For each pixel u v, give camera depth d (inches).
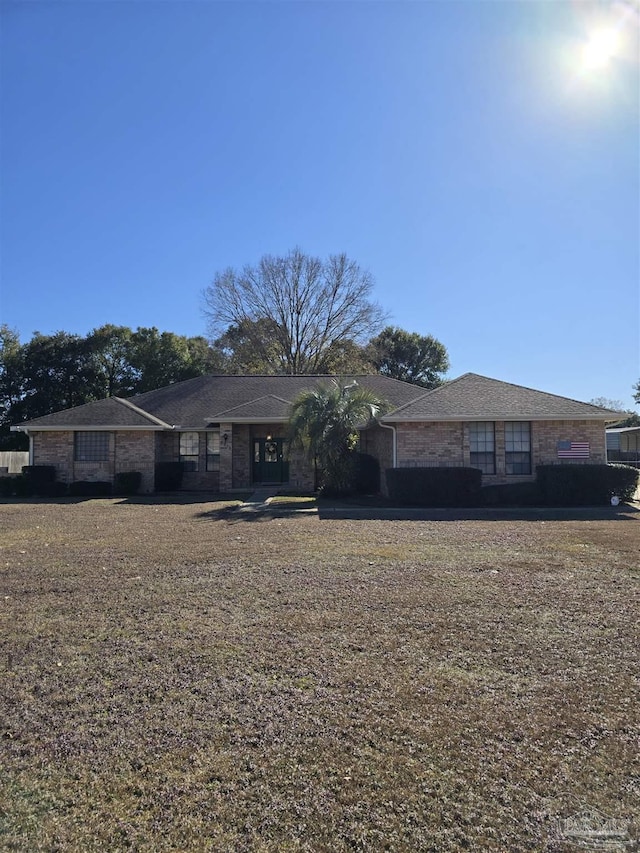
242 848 105.3
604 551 372.2
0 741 142.4
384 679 174.9
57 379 1659.7
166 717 152.9
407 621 229.3
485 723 147.7
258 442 948.6
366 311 1852.9
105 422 893.2
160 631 220.8
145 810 115.9
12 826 111.7
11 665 189.6
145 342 1755.7
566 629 219.0
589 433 741.3
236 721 150.3
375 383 1097.4
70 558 367.6
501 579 297.9
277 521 543.8
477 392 786.8
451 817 112.3
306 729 145.7
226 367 1854.1
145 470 899.4
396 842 105.8
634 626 222.1
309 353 1863.9
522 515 586.6
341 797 118.9
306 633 216.4
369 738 140.9
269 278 1833.2
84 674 181.5
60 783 125.1
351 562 342.3
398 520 546.9
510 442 743.1
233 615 239.8
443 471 678.5
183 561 351.6
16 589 289.1
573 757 132.0
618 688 167.8
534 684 170.7
